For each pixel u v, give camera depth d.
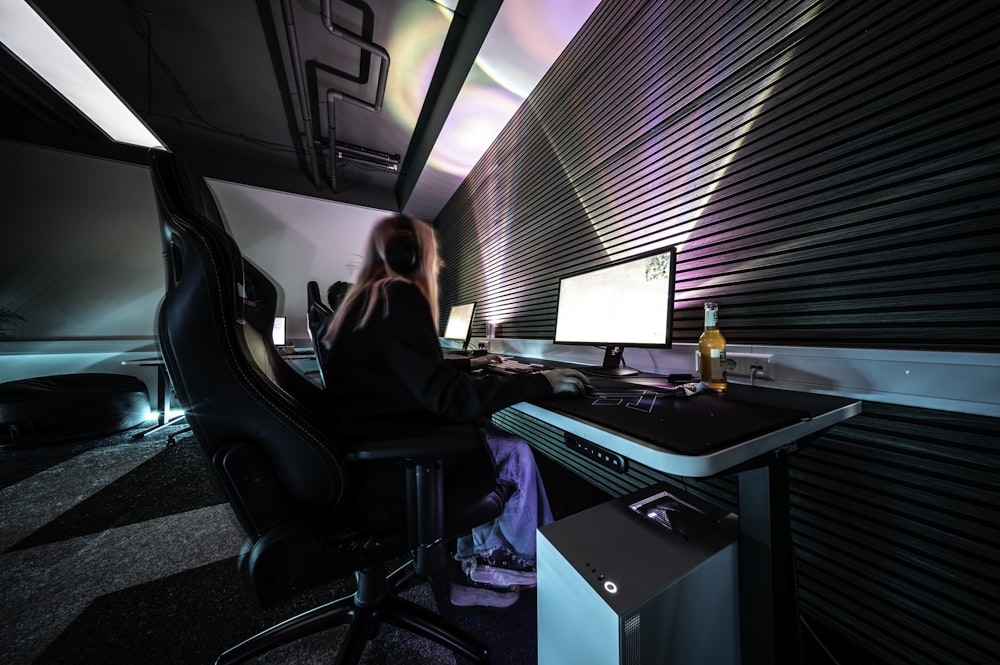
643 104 1.51
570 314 1.54
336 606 0.89
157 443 2.76
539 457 2.33
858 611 0.88
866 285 0.86
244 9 2.22
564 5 1.79
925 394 0.75
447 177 3.58
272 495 0.60
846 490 0.91
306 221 4.27
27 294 3.43
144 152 3.56
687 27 1.32
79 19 2.23
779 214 1.04
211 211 0.77
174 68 2.69
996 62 0.68
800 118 0.99
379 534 0.68
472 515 0.74
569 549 0.67
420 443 0.59
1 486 1.98
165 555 1.34
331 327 0.85
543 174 2.23
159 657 0.91
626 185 1.60
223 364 0.57
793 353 0.97
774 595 0.63
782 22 1.03
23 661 0.90
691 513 0.79
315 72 2.74
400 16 2.25
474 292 3.34
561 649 0.67
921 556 0.78
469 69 2.23
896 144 0.81
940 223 0.75
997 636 0.68
